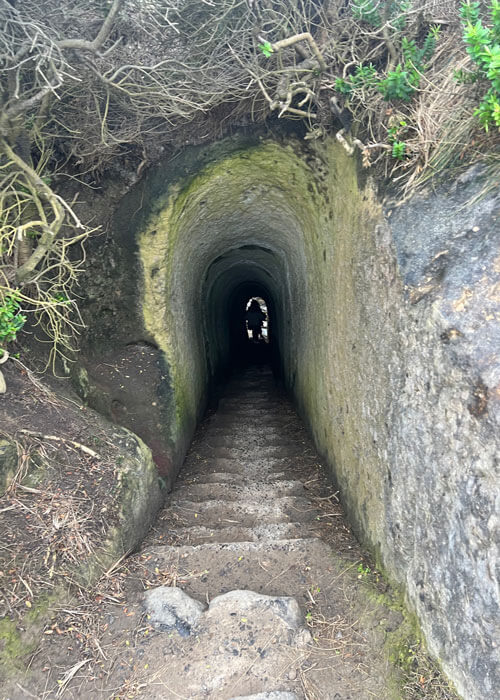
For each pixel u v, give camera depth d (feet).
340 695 6.33
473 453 5.33
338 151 10.25
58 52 8.43
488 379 5.21
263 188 14.43
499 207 6.07
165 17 9.12
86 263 12.71
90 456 9.79
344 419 11.35
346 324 10.64
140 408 13.24
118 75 10.31
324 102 10.16
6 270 10.03
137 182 12.52
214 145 12.20
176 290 15.47
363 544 9.59
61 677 6.42
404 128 7.59
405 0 8.21
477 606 5.22
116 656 6.85
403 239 7.22
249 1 8.79
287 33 9.30
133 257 12.98
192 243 16.47
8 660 6.25
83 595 7.66
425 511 6.49
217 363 30.40
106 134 11.32
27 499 8.32
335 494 12.47
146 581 8.54
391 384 7.70
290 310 23.06
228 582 8.64
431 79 7.59
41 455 9.03
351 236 9.84
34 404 10.00
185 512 11.96
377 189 8.29
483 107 5.87
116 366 13.24
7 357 9.47
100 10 9.25
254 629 7.20
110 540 8.76
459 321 5.80
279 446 17.53
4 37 8.46
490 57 5.63
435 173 7.11
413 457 6.86
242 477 14.67
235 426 20.43
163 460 13.23
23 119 9.66
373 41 9.06
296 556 9.21
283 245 19.07
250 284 42.55
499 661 4.85
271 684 6.44
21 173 9.65
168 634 7.19
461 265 6.18
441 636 6.05
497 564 4.87
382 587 8.04
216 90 10.62
